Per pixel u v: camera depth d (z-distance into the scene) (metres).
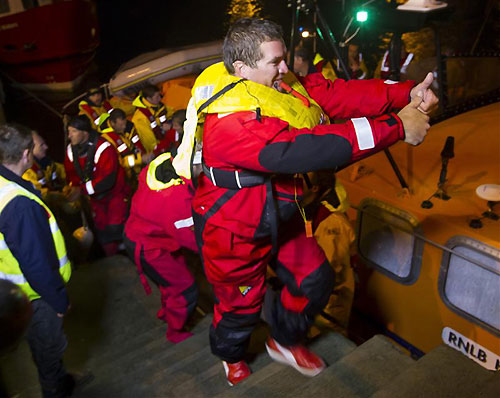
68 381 2.96
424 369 1.90
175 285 3.07
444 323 2.97
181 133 4.85
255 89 1.56
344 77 3.94
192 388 2.64
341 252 3.10
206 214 1.83
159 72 7.04
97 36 12.09
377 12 3.16
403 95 1.79
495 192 2.67
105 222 4.77
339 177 3.37
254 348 3.34
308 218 2.02
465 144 3.50
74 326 3.80
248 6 13.73
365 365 2.17
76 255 4.63
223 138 1.55
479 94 4.03
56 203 4.92
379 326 3.50
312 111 1.69
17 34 10.63
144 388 2.80
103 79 12.64
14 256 2.28
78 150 4.48
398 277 3.17
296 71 4.35
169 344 3.39
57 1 10.50
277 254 2.07
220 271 1.94
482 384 1.82
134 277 4.35
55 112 10.06
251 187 1.71
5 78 11.21
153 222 2.75
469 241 2.63
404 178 3.19
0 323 0.97
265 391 2.17
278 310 2.22
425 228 2.84
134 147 5.82
